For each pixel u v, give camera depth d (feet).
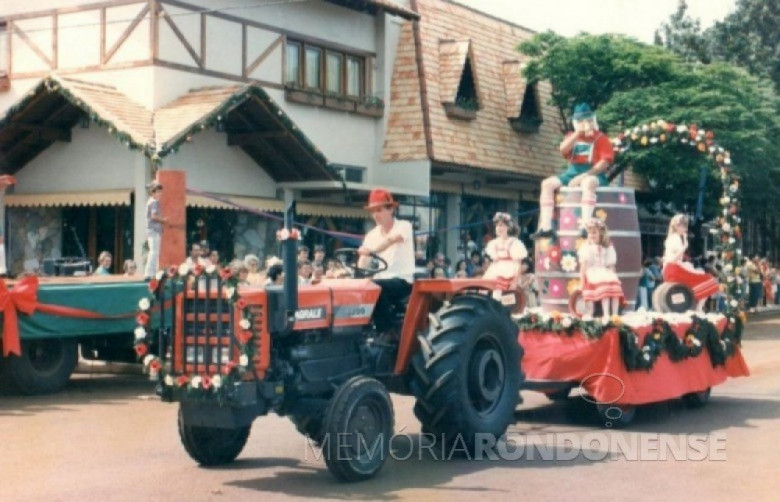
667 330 39.91
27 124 70.23
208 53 72.74
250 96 68.59
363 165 86.99
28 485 27.94
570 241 43.57
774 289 134.41
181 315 27.86
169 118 66.23
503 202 103.91
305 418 30.91
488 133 95.25
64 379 48.60
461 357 31.07
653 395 38.99
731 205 48.08
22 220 75.92
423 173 86.22
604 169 44.27
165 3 69.87
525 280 65.05
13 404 44.45
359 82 87.35
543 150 101.76
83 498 26.40
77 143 72.54
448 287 31.65
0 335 45.01
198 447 30.17
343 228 85.05
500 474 29.58
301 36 80.23
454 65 91.25
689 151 91.81
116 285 49.16
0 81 75.66
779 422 39.55
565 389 41.98
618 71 94.53
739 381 53.06
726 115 90.68
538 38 97.14
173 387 27.81
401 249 33.68
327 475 29.43
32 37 74.90
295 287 27.53
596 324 37.96
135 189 68.74
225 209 73.82
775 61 134.51
